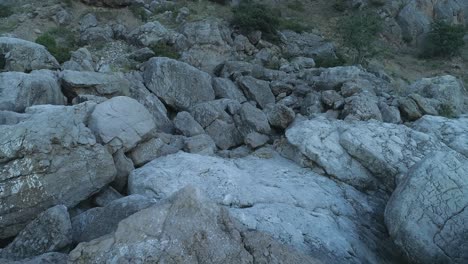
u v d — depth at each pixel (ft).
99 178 24.98
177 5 71.46
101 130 27.09
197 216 17.07
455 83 48.57
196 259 15.99
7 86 32.71
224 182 26.16
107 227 20.58
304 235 22.74
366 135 30.76
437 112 41.24
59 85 36.55
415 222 22.50
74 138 24.66
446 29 87.81
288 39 72.43
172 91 42.91
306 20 88.69
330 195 27.58
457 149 31.53
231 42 62.18
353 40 72.13
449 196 22.62
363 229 25.29
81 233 21.08
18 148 22.91
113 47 55.01
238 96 45.73
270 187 27.09
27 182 22.57
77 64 43.86
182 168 27.22
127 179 27.55
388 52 86.89
